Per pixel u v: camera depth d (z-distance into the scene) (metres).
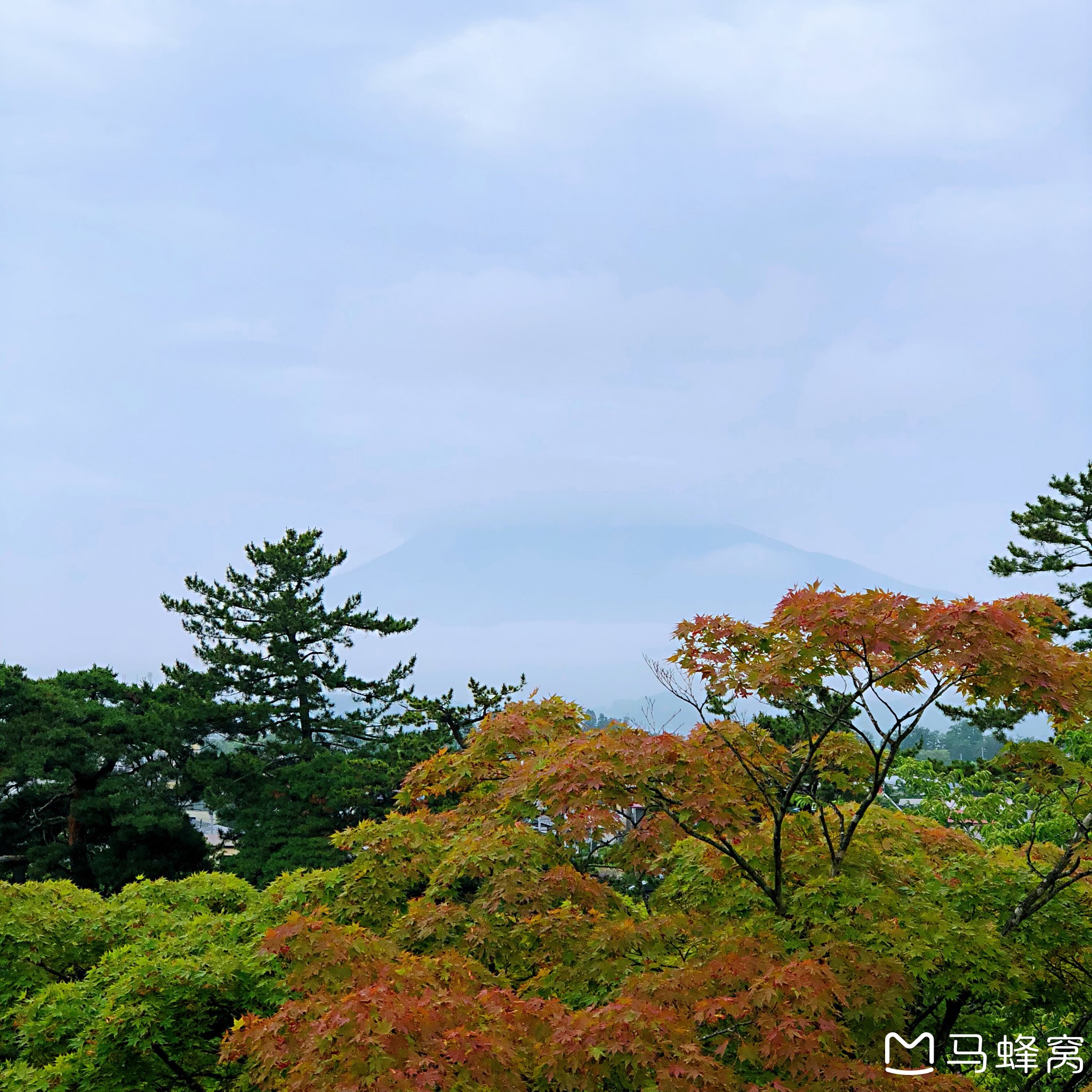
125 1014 9.21
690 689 8.15
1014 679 7.08
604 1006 6.70
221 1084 9.97
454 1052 5.63
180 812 28.83
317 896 10.66
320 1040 5.77
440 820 11.41
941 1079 6.43
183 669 33.44
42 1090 9.20
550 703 12.26
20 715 28.45
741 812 8.07
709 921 8.72
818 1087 6.16
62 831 30.20
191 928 10.99
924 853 9.62
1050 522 27.34
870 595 7.48
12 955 11.32
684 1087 5.82
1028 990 8.38
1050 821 13.71
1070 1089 8.55
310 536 35.28
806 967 6.56
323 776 28.06
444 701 27.14
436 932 8.80
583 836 9.20
